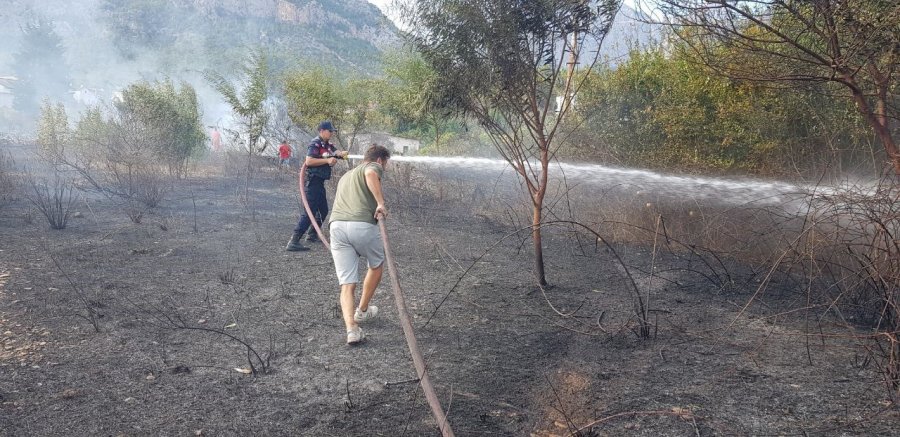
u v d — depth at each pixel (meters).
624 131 9.27
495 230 9.52
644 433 3.35
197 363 4.21
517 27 5.63
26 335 4.53
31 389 3.68
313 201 7.89
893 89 5.32
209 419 3.43
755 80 5.27
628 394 3.84
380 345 4.67
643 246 8.14
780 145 7.65
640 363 4.36
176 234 8.61
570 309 5.64
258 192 13.70
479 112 6.10
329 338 4.80
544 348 4.66
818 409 3.61
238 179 14.92
